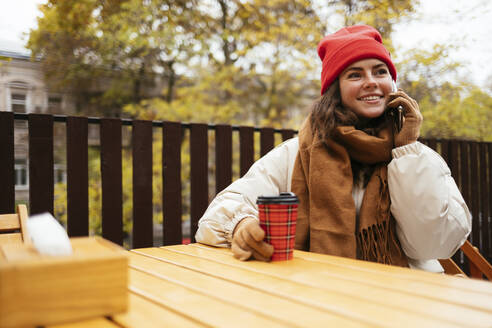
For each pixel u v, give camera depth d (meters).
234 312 0.69
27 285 0.60
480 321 0.64
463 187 3.94
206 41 9.09
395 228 1.65
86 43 8.45
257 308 0.71
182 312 0.69
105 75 9.09
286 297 0.78
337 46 1.81
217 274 0.98
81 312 0.65
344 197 1.63
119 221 2.42
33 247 0.74
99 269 0.67
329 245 1.59
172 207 2.61
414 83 5.98
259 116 10.35
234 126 2.92
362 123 1.82
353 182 1.76
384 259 1.59
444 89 5.96
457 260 3.73
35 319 0.61
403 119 1.68
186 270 1.04
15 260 0.63
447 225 1.53
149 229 2.52
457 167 3.91
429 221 1.49
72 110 8.95
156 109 9.00
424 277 0.94
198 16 9.03
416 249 1.57
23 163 6.77
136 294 0.81
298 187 1.75
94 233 6.38
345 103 1.81
